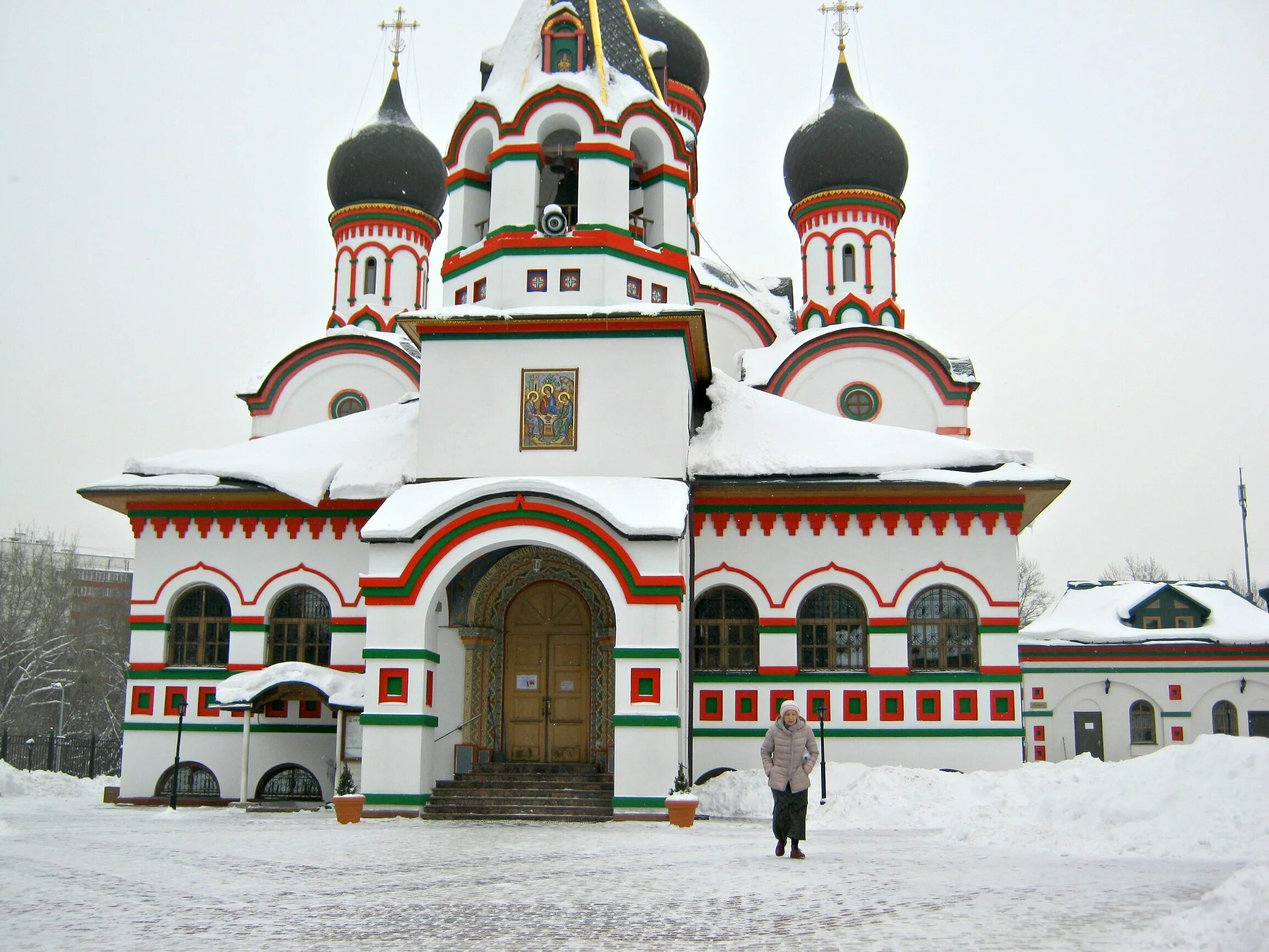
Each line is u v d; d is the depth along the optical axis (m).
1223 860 13.99
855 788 22.14
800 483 26.00
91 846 16.12
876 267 36.84
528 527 22.12
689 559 25.59
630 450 24.00
